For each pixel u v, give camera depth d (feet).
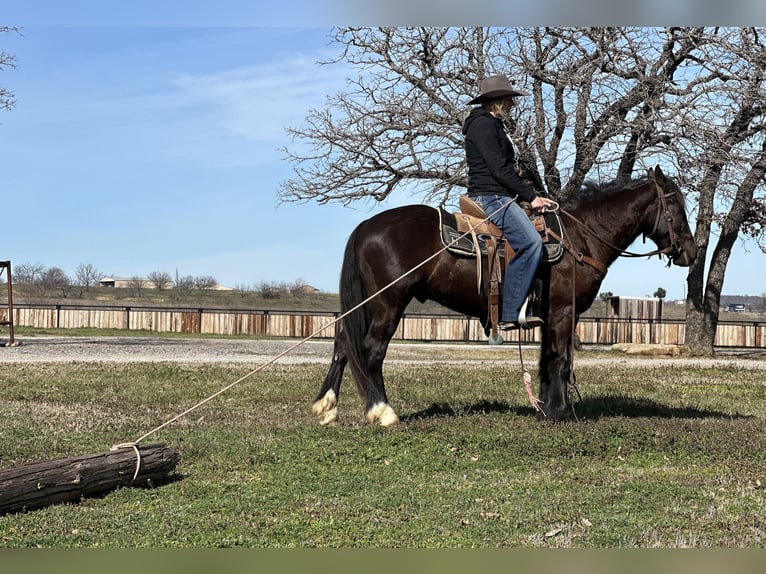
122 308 134.51
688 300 103.24
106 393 42.88
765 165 82.12
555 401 31.96
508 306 30.30
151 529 19.11
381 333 30.60
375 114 91.50
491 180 30.66
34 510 20.42
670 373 65.00
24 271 221.05
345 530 19.26
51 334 114.32
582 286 31.58
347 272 31.09
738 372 68.64
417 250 30.09
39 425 31.37
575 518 20.45
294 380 51.08
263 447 27.68
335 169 94.12
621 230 32.09
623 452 28.27
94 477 21.66
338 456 26.78
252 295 220.02
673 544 18.49
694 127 78.33
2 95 83.71
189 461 25.90
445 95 89.92
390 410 30.96
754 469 26.07
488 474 25.13
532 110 85.97
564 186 89.15
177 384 47.91
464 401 41.29
